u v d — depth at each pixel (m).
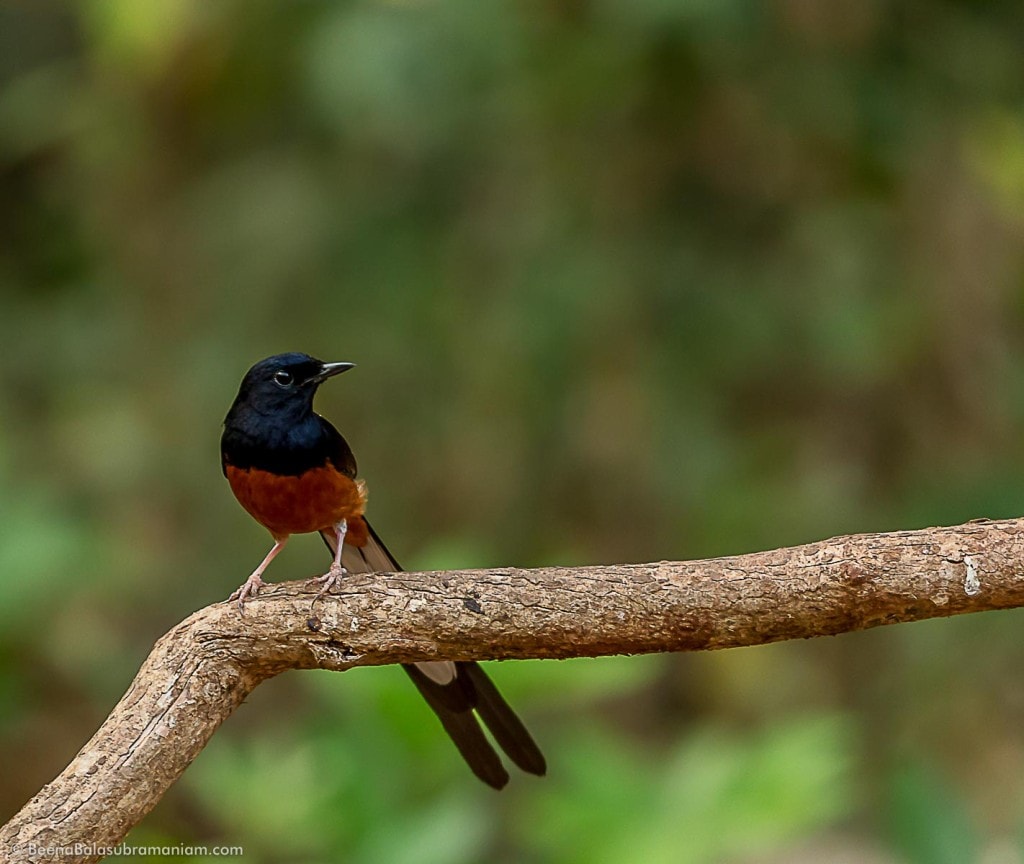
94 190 15.21
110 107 14.59
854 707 14.29
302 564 14.63
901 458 13.50
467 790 7.75
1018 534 5.19
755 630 5.27
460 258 13.66
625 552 13.62
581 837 7.33
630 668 7.72
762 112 12.35
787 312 12.95
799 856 12.78
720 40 11.91
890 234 12.92
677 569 5.30
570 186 13.21
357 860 7.21
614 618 5.26
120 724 5.21
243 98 14.16
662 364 13.23
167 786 5.23
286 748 9.87
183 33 13.48
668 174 13.05
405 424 14.01
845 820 13.53
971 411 13.30
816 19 12.19
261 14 13.45
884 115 12.30
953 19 12.55
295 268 14.09
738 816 7.34
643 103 12.73
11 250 16.36
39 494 11.64
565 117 12.90
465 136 13.19
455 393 13.91
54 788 5.09
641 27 11.84
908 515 13.08
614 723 14.52
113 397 14.90
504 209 13.57
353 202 13.98
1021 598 5.18
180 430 14.61
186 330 14.67
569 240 13.17
